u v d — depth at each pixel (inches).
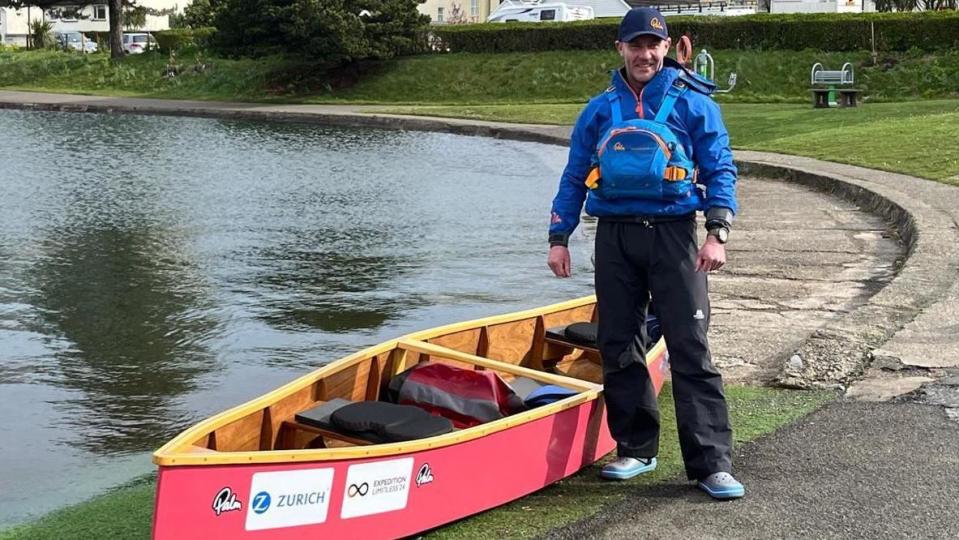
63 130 1194.0
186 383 317.1
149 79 1727.4
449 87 1520.7
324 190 735.7
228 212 640.4
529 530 180.9
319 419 188.9
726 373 271.6
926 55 1315.2
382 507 172.1
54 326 380.8
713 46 1435.8
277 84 1615.4
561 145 1023.6
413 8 1612.9
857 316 305.3
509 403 208.2
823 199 602.9
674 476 203.5
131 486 236.2
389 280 452.8
